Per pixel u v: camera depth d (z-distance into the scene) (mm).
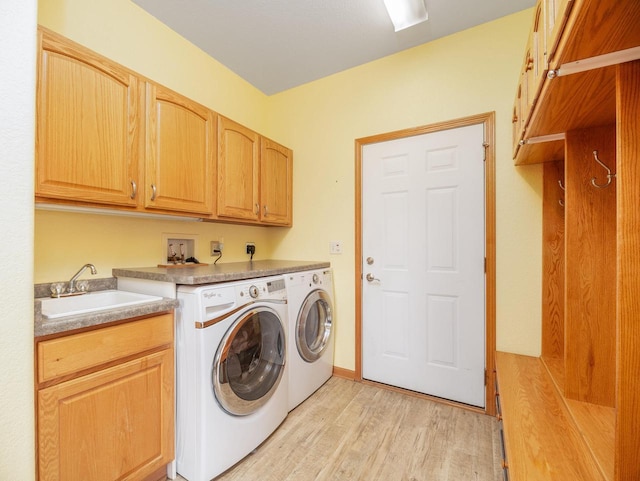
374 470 1450
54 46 1203
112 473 1163
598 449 936
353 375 2436
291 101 2812
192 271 1663
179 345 1422
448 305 2076
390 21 1947
